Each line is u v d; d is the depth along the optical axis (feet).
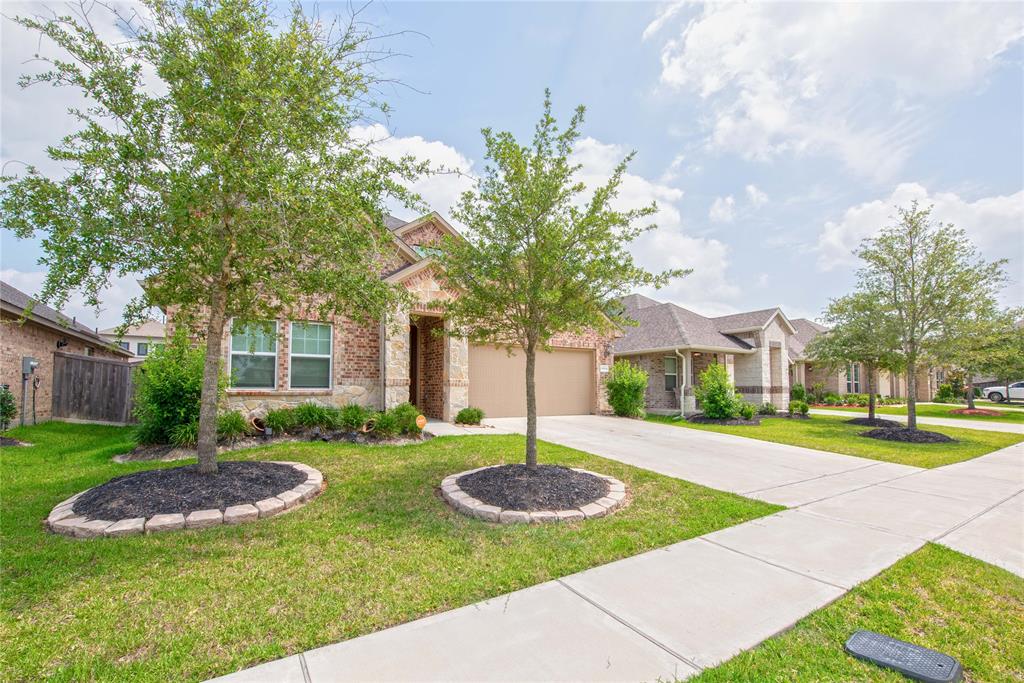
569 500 18.35
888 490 22.65
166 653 8.87
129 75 16.94
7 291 40.91
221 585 11.55
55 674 8.18
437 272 21.81
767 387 67.36
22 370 37.47
